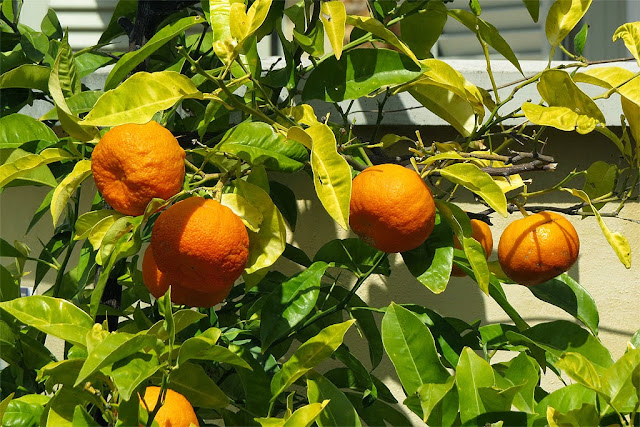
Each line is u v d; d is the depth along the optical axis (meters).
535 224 1.53
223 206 1.40
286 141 1.49
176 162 1.39
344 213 1.37
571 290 1.66
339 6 1.48
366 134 1.80
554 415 1.40
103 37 1.79
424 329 1.50
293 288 1.56
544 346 1.57
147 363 1.38
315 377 1.49
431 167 1.57
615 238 1.50
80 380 1.32
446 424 1.45
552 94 1.53
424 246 1.52
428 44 1.68
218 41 1.42
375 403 1.68
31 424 1.45
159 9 1.68
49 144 1.57
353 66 1.56
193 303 1.46
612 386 1.41
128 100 1.40
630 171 1.59
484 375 1.45
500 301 1.61
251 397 1.55
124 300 1.74
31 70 1.56
